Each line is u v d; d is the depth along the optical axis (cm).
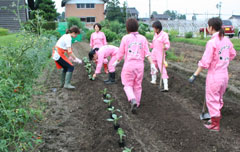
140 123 454
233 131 428
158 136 405
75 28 623
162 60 633
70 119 475
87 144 381
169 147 372
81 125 451
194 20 3153
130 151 322
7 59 412
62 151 359
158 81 755
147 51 469
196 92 616
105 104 520
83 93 630
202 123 450
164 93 642
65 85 660
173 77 750
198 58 1227
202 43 1898
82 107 540
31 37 455
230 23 2595
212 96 419
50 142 382
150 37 2194
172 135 400
